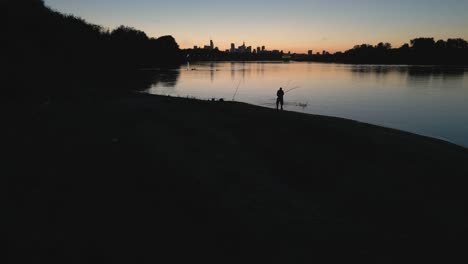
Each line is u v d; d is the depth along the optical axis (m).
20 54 36.66
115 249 7.91
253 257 7.92
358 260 7.99
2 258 7.27
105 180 11.56
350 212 10.46
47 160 13.05
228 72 143.75
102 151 14.55
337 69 190.50
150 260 7.60
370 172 13.77
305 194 11.62
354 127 22.33
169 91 63.34
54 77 36.38
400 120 38.72
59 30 56.03
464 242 8.98
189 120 21.59
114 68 97.44
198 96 57.62
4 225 8.46
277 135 18.66
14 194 10.09
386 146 17.31
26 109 21.70
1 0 43.06
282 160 14.85
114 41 125.25
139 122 20.45
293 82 91.62
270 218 9.64
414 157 15.82
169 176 12.11
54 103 25.28
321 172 13.66
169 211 9.76
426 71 154.12
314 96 60.41
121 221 9.10
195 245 8.25
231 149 15.82
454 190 12.32
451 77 111.81
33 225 8.60
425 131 33.09
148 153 14.41
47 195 10.23
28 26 45.72
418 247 8.68
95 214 9.37
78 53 59.72
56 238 8.16
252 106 30.42
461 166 14.87
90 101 28.55
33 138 15.72
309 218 9.83
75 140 15.95
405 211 10.63
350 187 12.31
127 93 39.22
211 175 12.43
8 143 14.62
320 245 8.50
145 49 160.00
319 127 20.67
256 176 12.78
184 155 14.42
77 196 10.33
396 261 8.03
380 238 9.02
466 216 10.40
